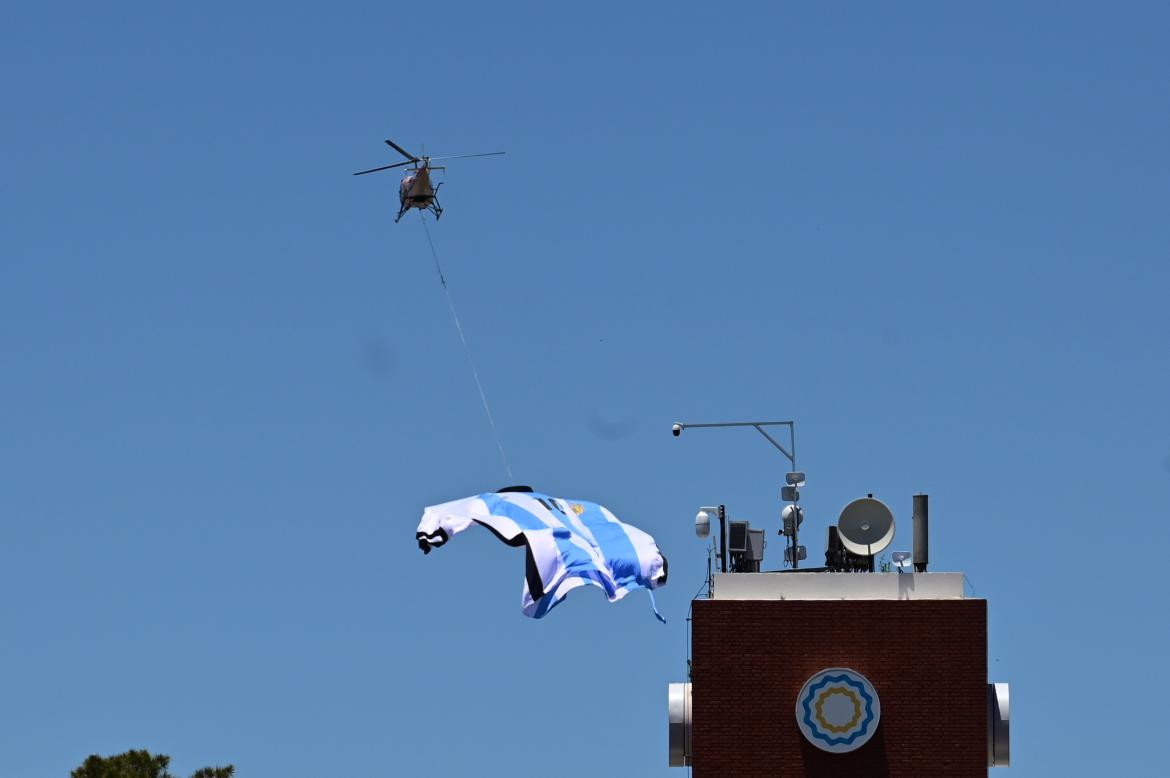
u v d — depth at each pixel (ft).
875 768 192.85
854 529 201.36
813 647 194.70
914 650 194.18
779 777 193.26
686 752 197.36
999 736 193.16
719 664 194.90
